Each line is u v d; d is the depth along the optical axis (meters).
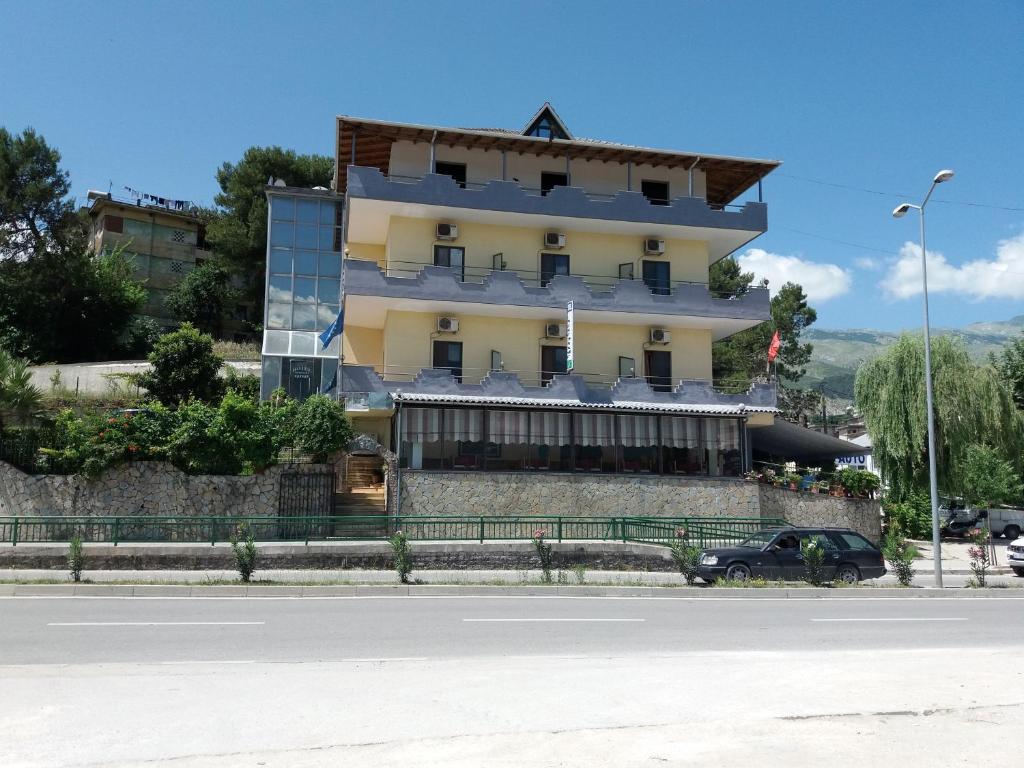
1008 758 6.05
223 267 52.88
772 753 6.06
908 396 34.75
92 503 23.58
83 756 5.94
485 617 14.32
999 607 17.45
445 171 33.06
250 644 11.27
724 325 34.00
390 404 28.09
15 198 44.16
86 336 46.59
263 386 35.25
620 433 29.62
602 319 32.84
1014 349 48.66
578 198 31.92
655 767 5.72
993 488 31.47
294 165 53.16
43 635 11.73
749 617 14.99
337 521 21.66
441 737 6.48
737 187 36.62
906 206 23.19
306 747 6.19
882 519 35.03
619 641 12.09
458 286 30.38
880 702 7.77
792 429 34.97
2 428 24.33
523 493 28.06
